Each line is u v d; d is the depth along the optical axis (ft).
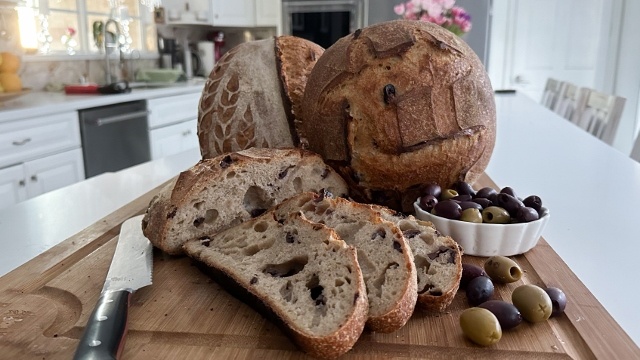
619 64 6.21
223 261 1.21
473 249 1.36
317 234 1.15
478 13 5.95
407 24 1.50
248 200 1.52
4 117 3.28
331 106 1.47
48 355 0.96
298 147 1.69
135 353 0.96
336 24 6.16
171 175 2.48
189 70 6.32
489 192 1.44
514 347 0.96
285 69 1.78
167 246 1.37
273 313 1.02
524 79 6.54
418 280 1.12
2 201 3.35
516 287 1.16
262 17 6.75
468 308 1.07
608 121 3.68
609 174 2.34
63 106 3.71
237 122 1.73
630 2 5.94
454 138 1.40
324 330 0.94
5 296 1.19
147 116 4.56
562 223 1.71
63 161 3.80
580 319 1.04
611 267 1.38
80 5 5.14
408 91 1.39
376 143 1.43
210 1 6.07
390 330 1.00
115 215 1.78
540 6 6.27
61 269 1.34
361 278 1.01
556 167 2.46
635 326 1.08
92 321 0.98
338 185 1.55
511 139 3.12
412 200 1.54
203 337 1.02
